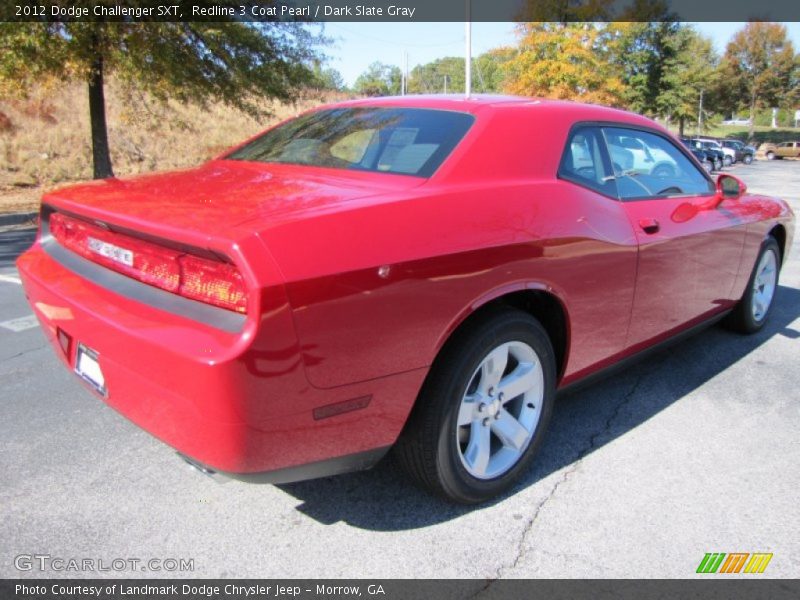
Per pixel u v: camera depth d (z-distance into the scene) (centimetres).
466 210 235
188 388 188
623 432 326
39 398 353
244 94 1424
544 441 315
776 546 239
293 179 257
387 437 221
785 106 6912
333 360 198
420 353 219
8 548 230
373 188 238
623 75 4109
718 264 381
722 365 418
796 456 305
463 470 247
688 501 267
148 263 214
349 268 196
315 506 259
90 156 1711
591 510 259
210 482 275
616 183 312
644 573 224
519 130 276
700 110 5697
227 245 183
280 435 196
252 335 180
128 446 303
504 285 241
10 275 671
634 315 315
